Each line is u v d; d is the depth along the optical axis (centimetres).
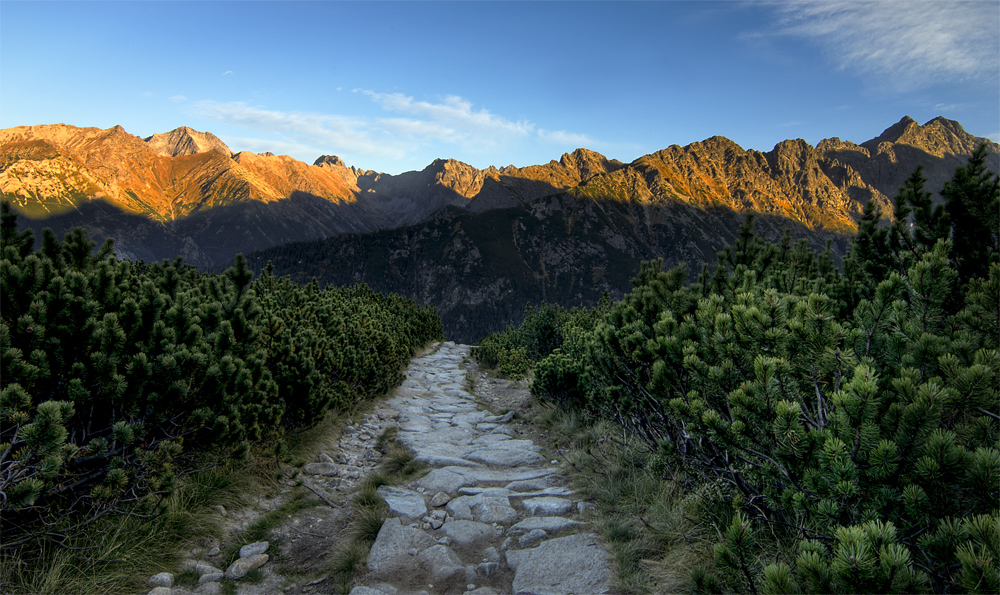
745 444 358
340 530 532
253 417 580
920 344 310
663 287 620
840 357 324
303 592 417
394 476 708
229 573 423
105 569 388
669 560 412
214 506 516
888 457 258
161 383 446
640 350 498
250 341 636
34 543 387
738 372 395
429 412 1162
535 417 1038
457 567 459
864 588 211
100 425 458
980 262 477
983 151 501
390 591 418
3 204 525
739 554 293
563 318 1795
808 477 289
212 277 773
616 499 555
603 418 841
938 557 237
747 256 768
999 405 273
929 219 514
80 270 542
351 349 1029
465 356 2359
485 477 696
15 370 357
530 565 450
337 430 892
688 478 510
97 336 409
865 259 562
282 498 593
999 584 192
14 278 402
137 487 422
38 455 342
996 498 234
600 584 407
